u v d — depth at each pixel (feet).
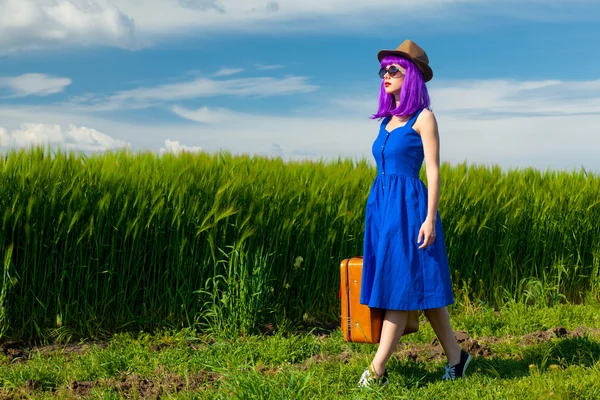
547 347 16.98
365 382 13.52
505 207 26.35
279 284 22.02
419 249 13.79
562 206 28.25
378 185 14.39
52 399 13.35
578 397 12.63
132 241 20.25
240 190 21.91
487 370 15.07
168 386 14.21
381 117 14.85
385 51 14.43
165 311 20.57
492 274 26.16
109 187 20.45
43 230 19.36
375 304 13.67
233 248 20.24
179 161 24.08
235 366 14.55
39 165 20.08
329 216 23.20
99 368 15.84
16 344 18.60
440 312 14.43
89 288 19.77
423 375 14.88
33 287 19.03
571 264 27.81
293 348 17.62
